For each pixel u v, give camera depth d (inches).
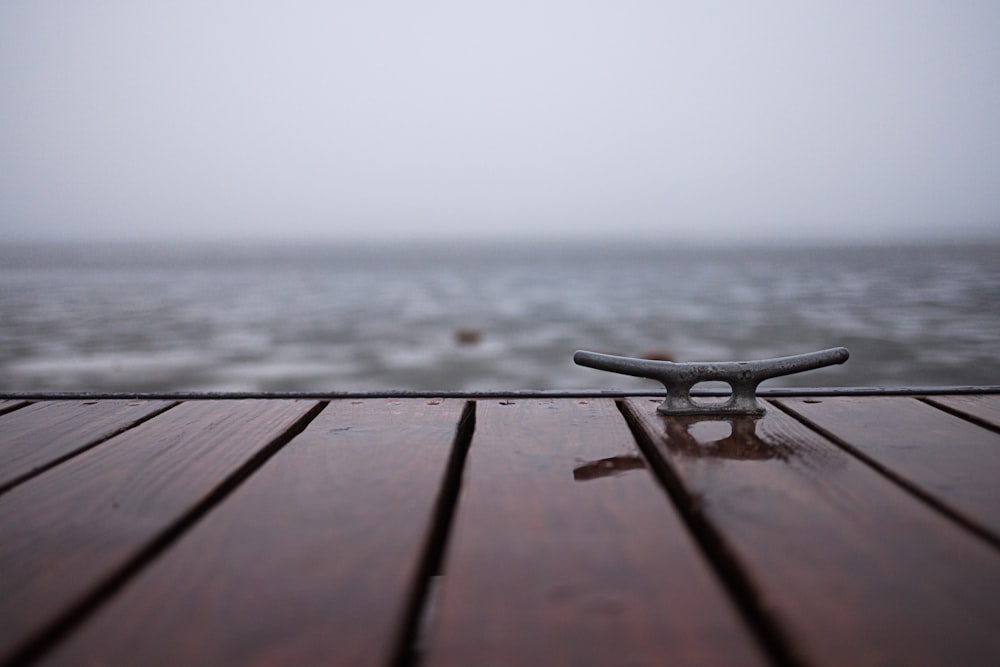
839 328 590.2
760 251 3100.4
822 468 26.8
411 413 36.4
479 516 22.9
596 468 27.3
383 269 1916.8
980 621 16.3
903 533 21.4
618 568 19.3
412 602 17.8
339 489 25.4
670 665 14.7
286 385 450.3
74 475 27.1
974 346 487.2
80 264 2487.7
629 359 34.8
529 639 15.8
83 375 468.8
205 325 717.3
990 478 25.5
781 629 16.0
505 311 823.7
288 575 19.1
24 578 19.3
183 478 26.7
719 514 22.7
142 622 16.6
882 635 15.7
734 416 34.2
